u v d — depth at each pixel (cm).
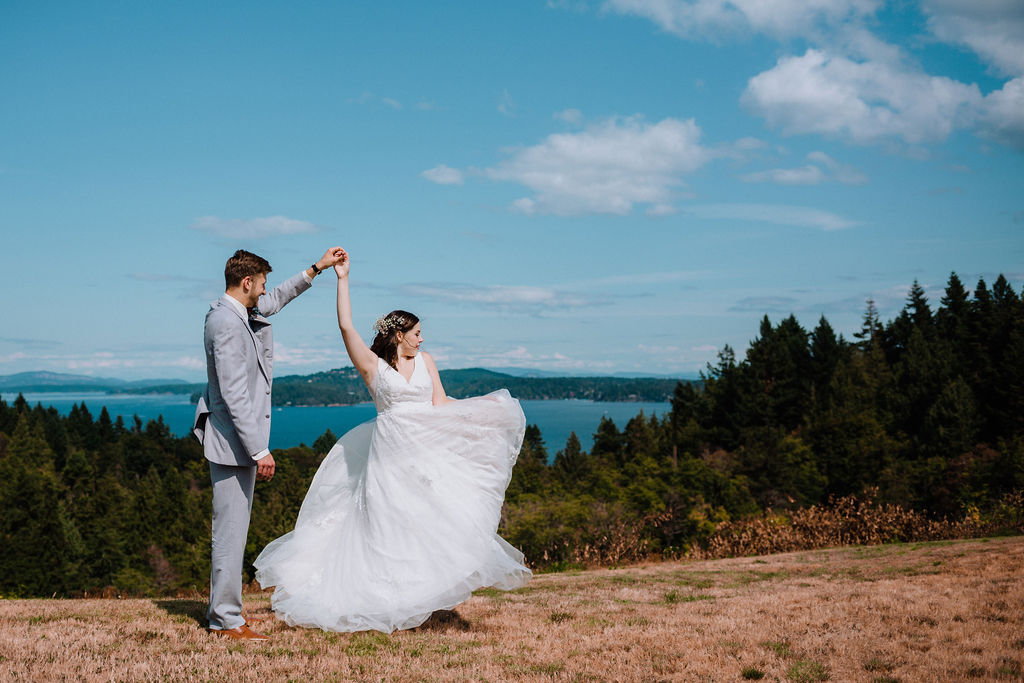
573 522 2623
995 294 8988
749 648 563
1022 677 487
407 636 549
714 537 2058
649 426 9488
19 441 9769
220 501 500
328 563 556
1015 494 2130
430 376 581
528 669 484
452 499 544
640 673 493
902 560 1234
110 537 6106
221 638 505
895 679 485
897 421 6900
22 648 461
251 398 489
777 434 7125
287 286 547
